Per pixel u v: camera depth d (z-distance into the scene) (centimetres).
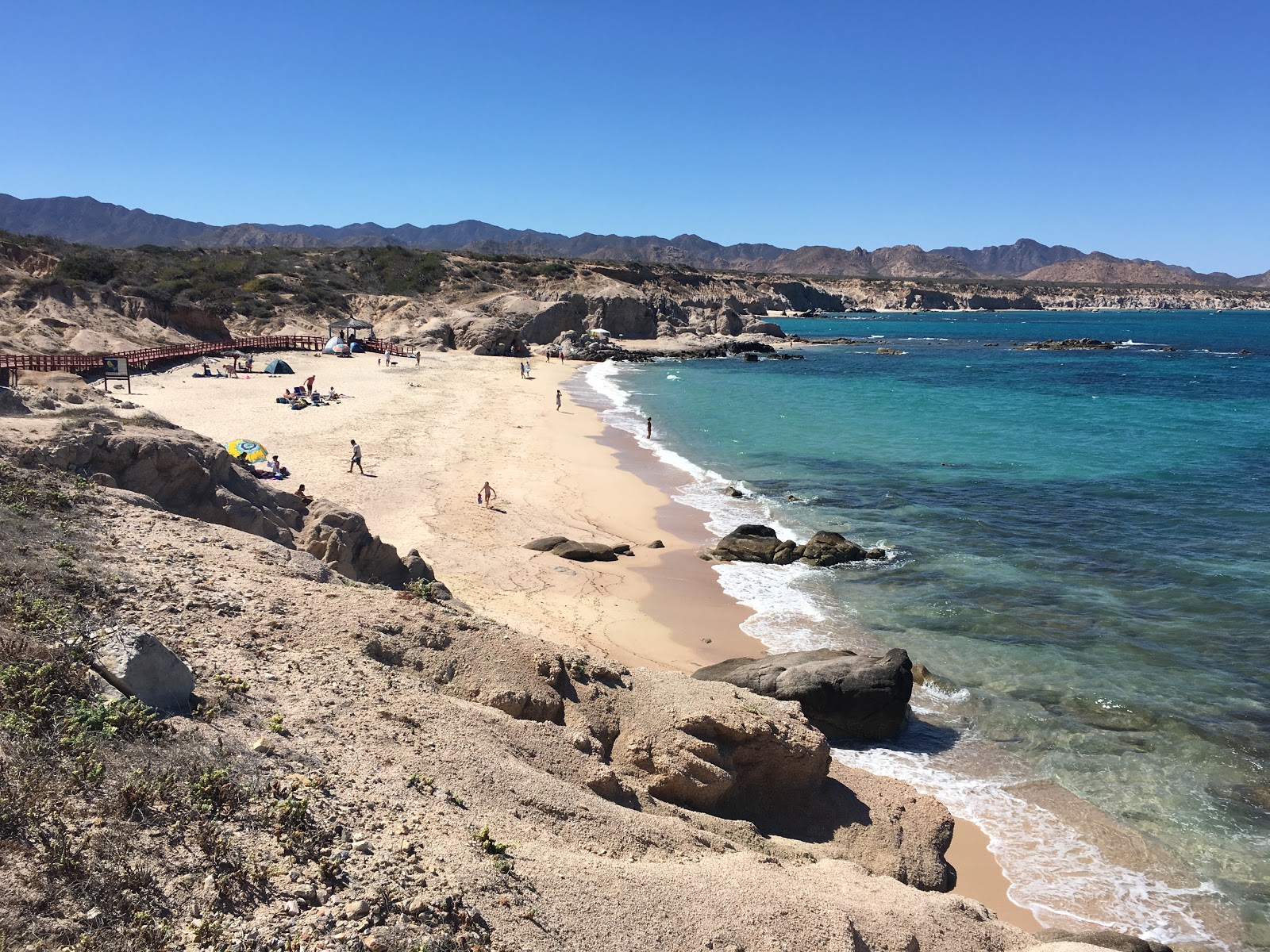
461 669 1057
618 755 1053
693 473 3506
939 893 988
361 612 1077
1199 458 3972
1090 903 1098
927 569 2339
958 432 4681
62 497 1148
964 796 1326
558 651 1161
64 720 661
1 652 716
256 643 935
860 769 1288
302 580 1165
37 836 554
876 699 1459
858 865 1020
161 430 1680
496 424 4269
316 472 2961
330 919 579
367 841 665
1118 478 3509
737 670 1580
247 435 3500
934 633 1909
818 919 781
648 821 900
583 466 3472
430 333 7956
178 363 5494
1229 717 1552
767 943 736
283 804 660
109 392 4275
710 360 8931
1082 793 1334
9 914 493
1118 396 6369
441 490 2859
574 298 10056
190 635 895
